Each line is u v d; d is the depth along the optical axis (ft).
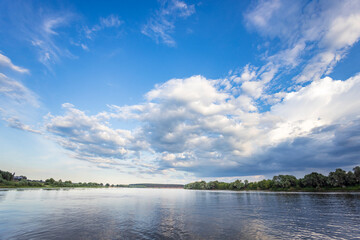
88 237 86.89
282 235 93.76
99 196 410.31
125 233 94.63
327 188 566.36
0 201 240.94
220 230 102.94
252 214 161.99
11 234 90.94
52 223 116.67
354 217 144.05
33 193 429.38
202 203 269.03
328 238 89.35
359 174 507.30
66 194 439.63
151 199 351.25
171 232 97.71
